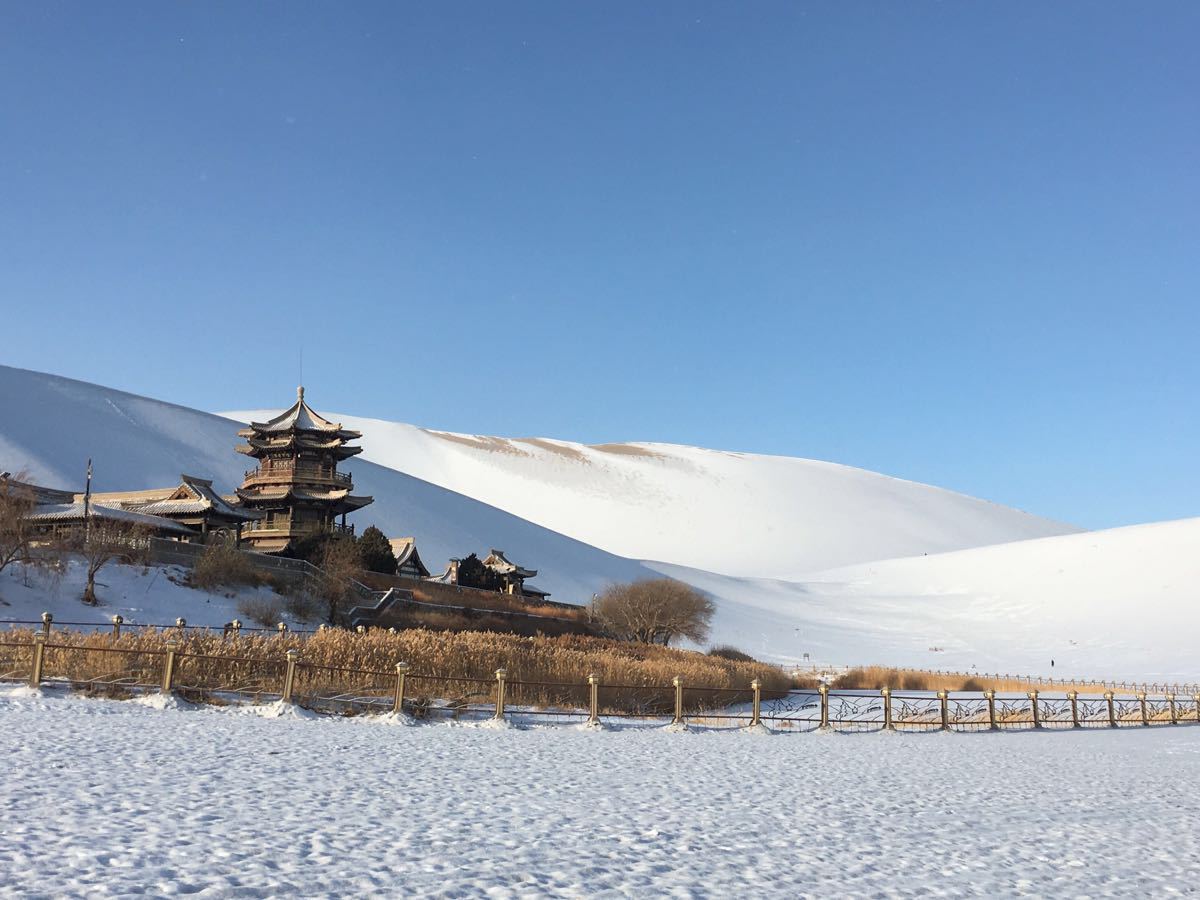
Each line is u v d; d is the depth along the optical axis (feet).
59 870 30.63
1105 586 474.08
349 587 208.13
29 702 78.43
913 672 273.13
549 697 118.21
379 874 33.14
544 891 32.68
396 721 88.84
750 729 108.47
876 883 37.40
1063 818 56.75
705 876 36.52
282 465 274.98
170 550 189.57
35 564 161.58
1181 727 164.55
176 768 52.11
